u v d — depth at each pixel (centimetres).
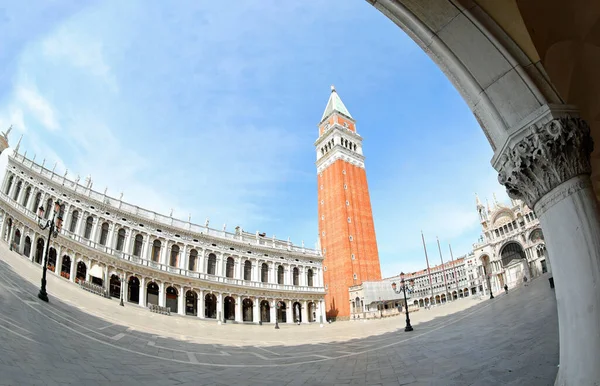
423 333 2136
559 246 505
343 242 7631
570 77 653
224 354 1650
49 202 4256
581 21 593
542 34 598
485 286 7494
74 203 4325
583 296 461
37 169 4469
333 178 8475
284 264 6194
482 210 7788
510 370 772
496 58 567
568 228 494
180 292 4766
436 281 10138
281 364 1366
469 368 888
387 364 1176
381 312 6456
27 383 703
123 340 1596
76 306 2342
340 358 1451
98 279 4194
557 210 513
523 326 1428
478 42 575
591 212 485
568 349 477
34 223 3984
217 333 2842
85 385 791
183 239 5088
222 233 5625
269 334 3133
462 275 9369
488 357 983
